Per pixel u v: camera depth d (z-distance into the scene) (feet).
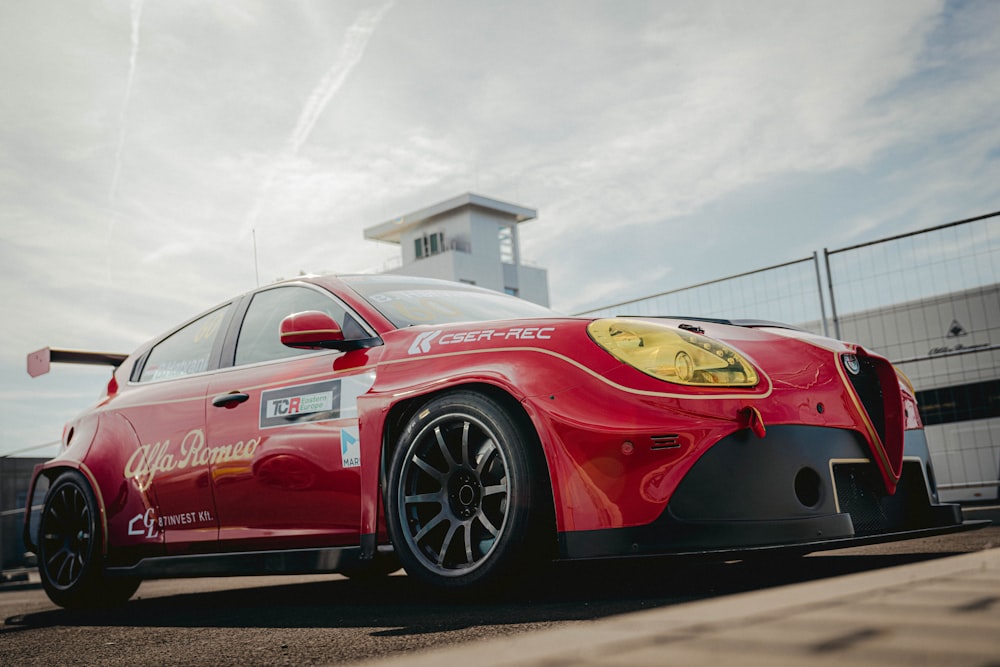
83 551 10.64
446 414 7.25
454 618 5.98
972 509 16.47
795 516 6.64
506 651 1.24
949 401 17.11
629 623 1.42
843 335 17.98
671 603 5.83
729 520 6.37
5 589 24.47
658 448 6.37
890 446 7.73
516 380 6.91
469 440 7.22
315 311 8.69
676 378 6.59
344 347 8.49
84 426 11.25
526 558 6.70
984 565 1.86
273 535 8.58
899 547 10.22
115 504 10.28
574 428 6.56
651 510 6.29
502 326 7.55
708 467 6.38
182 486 9.54
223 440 9.20
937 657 1.11
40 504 11.59
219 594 11.69
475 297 9.96
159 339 11.50
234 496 8.96
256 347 9.75
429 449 7.41
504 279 118.21
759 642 1.22
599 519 6.39
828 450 6.96
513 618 5.66
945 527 7.58
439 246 116.98
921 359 17.42
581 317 7.41
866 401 7.64
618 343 6.88
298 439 8.42
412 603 7.43
